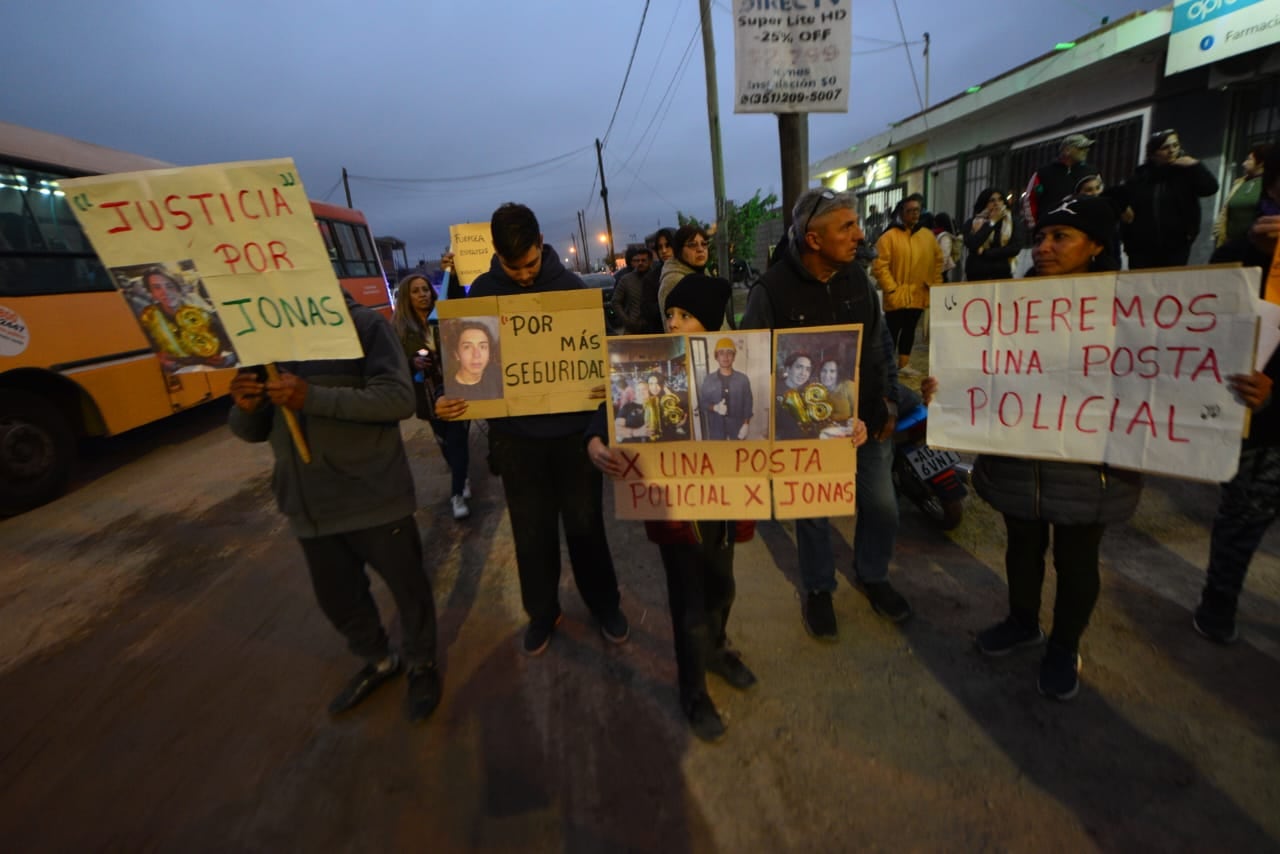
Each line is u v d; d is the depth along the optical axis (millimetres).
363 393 2096
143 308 1910
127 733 2523
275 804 2121
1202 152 7141
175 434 7828
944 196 11875
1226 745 2014
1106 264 2064
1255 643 2430
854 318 2408
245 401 2080
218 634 3197
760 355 1995
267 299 1950
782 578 3244
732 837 1875
